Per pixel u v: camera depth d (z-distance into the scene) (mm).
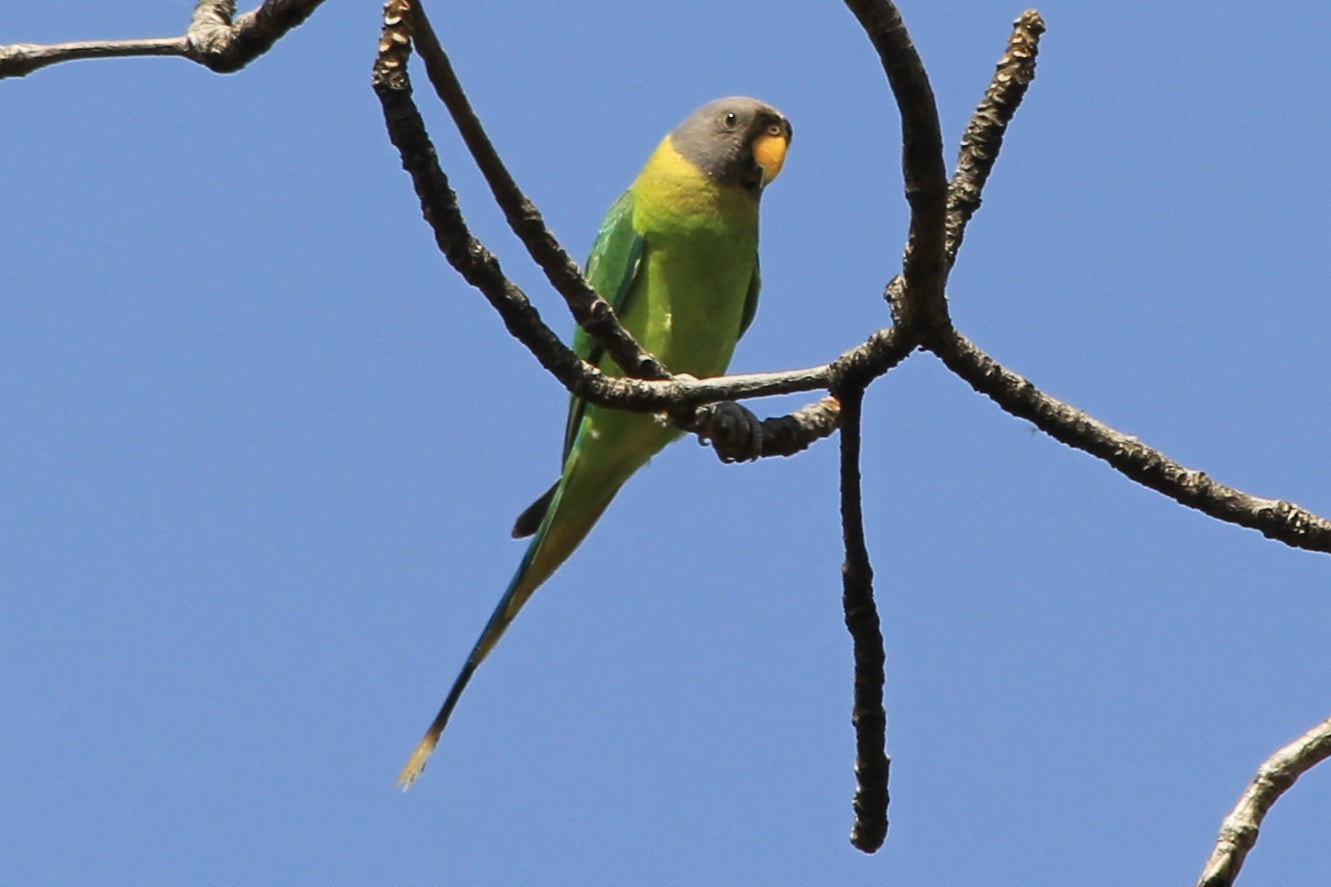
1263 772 7285
